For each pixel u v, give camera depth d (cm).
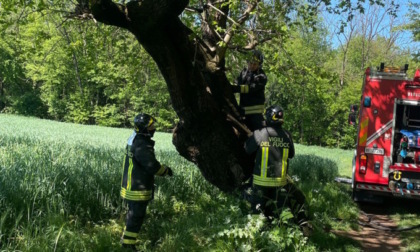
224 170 644
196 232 548
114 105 4425
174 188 770
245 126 644
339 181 1172
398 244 648
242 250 458
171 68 564
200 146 638
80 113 4391
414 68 3416
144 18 498
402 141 893
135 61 834
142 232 577
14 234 480
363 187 925
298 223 575
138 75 897
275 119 548
